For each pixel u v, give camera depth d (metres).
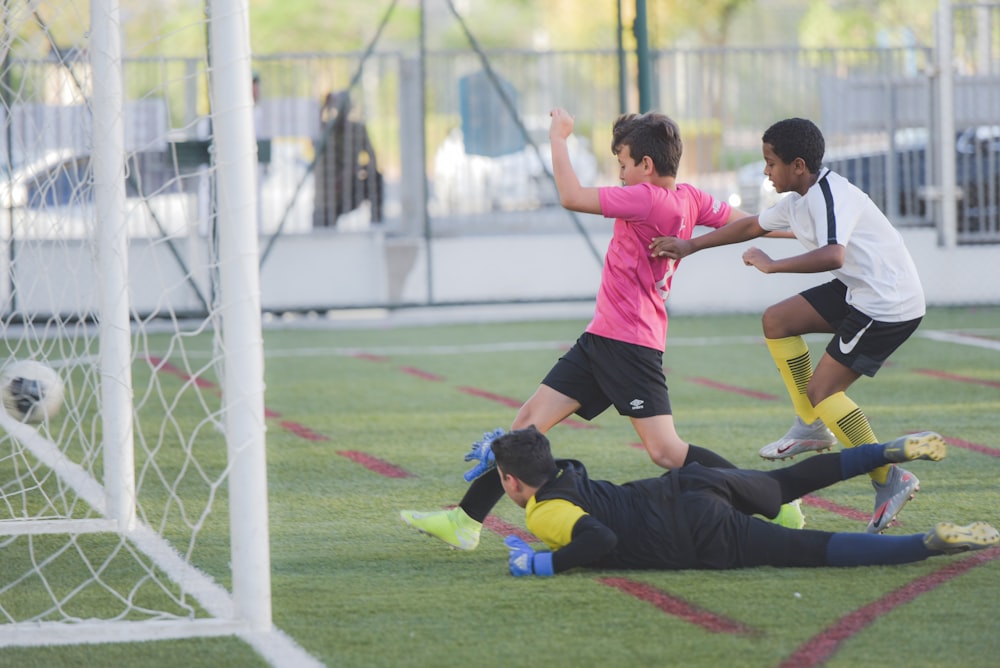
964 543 11.04
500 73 38.75
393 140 40.91
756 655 9.37
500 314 39.19
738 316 37.28
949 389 23.34
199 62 35.53
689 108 38.44
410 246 38.31
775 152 13.20
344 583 11.52
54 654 9.66
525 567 11.55
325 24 101.12
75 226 30.80
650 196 12.24
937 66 36.72
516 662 9.30
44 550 13.06
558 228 39.12
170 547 13.13
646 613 10.39
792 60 38.12
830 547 11.50
